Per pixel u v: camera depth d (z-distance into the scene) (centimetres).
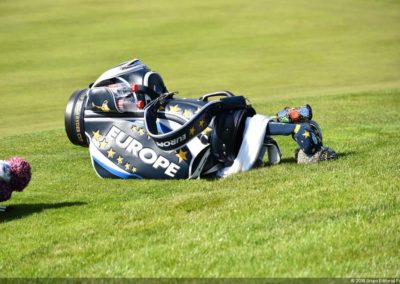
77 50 5178
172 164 1492
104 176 1562
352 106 2766
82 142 1614
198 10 7094
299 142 1499
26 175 1287
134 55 4991
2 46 5316
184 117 1496
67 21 6431
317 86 3816
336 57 4938
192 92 3678
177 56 4969
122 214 1198
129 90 1544
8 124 2842
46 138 2225
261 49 5269
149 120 1484
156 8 7181
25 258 1005
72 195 1409
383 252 923
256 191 1266
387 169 1366
